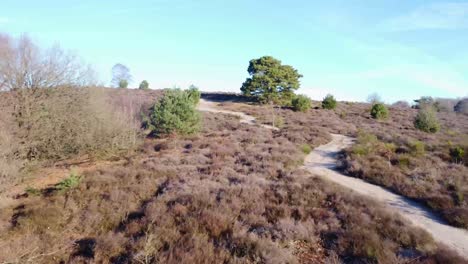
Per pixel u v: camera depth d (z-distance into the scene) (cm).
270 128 2908
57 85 1520
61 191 1039
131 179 1186
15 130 1309
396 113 4341
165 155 1612
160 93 4781
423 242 717
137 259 605
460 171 1353
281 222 786
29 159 1380
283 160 1553
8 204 943
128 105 2683
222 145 1880
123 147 1730
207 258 612
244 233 715
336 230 768
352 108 4825
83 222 851
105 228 834
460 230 853
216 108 4450
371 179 1348
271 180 1219
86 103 1620
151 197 1032
